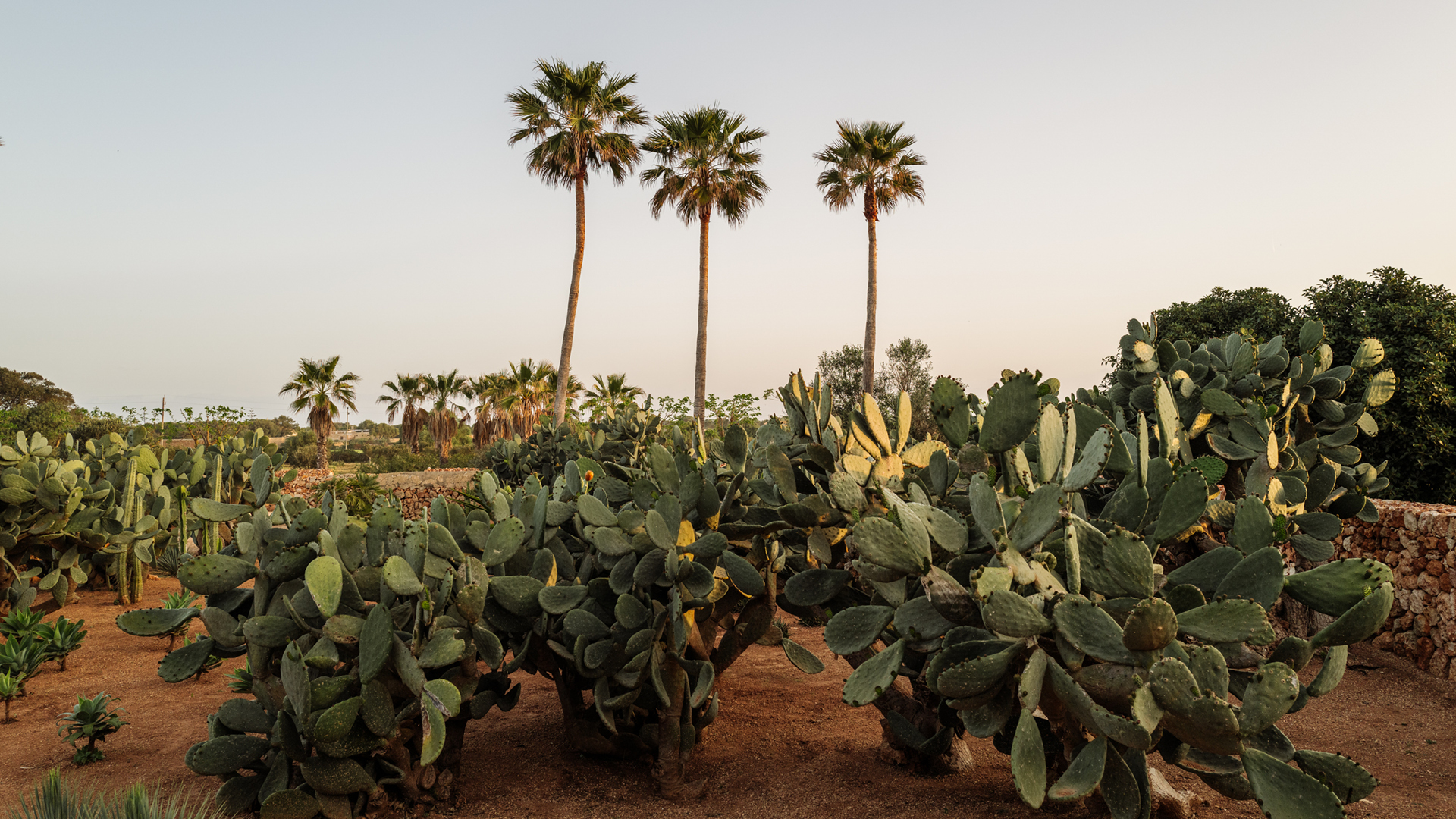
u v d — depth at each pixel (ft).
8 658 16.69
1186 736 7.93
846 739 14.71
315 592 10.27
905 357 93.45
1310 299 35.70
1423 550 19.04
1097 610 7.97
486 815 11.63
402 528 11.89
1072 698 8.11
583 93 74.49
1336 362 34.06
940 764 12.96
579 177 76.69
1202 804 11.65
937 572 8.81
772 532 12.44
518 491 14.23
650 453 12.78
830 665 20.29
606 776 13.14
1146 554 8.16
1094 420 12.32
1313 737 14.96
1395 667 18.90
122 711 16.11
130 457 28.48
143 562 26.21
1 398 152.35
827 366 98.99
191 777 12.92
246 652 11.52
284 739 10.30
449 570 11.10
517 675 19.43
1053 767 11.12
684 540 11.77
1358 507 19.88
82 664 19.36
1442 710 16.31
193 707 16.43
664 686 12.12
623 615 11.69
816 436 13.47
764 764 13.55
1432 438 30.68
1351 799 8.46
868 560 8.86
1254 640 7.78
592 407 76.74
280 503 12.18
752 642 12.94
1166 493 9.29
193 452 31.53
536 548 12.92
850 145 84.64
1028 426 9.96
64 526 23.85
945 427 11.59
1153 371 19.85
